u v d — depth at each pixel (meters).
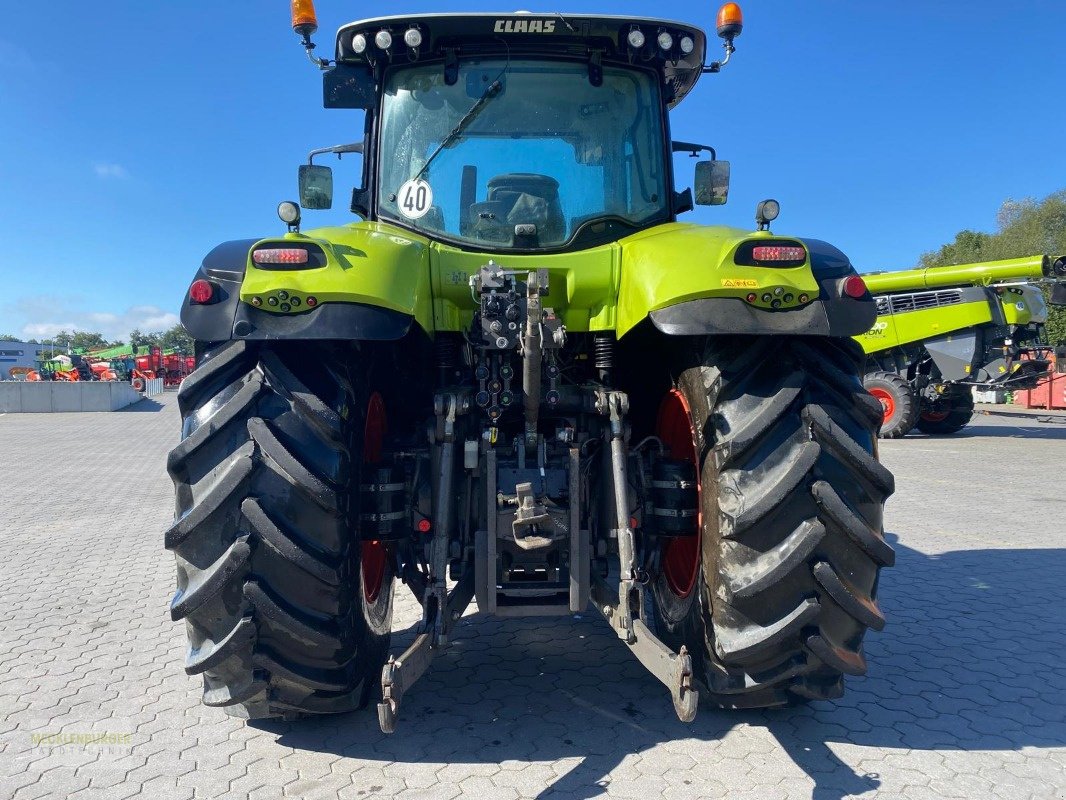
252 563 2.25
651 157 3.29
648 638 2.37
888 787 2.42
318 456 2.30
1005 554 5.32
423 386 3.36
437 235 3.15
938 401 13.44
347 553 2.37
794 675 2.46
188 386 2.37
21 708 3.02
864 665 2.45
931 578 4.75
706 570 2.56
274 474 2.26
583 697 3.07
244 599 2.27
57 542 6.02
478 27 3.09
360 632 2.59
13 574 5.07
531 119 3.20
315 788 2.43
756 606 2.38
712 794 2.38
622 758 2.59
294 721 2.87
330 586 2.31
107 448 12.84
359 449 2.50
